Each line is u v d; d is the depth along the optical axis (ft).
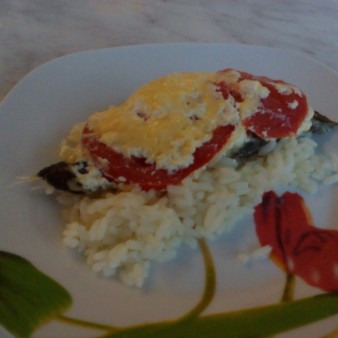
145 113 0.79
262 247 0.77
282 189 0.85
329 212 0.82
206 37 1.20
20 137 0.85
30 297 0.67
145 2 1.30
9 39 1.13
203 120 0.79
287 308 0.68
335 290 0.71
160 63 1.00
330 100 0.97
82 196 0.79
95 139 0.79
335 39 1.22
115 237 0.77
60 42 1.14
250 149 0.84
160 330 0.65
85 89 0.95
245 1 1.34
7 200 0.76
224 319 0.67
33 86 0.93
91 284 0.70
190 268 0.74
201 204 0.81
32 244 0.72
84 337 0.63
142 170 0.77
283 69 1.01
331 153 0.90
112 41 1.16
